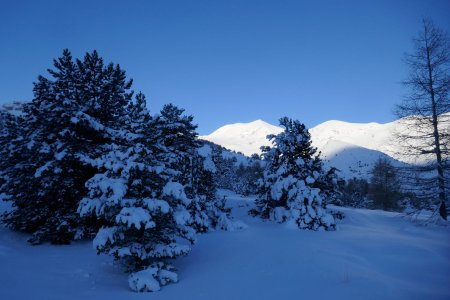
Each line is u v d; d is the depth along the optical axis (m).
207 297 8.13
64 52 16.70
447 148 20.11
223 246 13.90
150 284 8.72
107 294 8.34
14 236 14.95
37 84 15.97
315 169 21.00
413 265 10.86
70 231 14.21
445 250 13.05
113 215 10.09
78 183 15.48
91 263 11.32
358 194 46.03
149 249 10.07
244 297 8.02
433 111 20.44
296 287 8.45
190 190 18.12
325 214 17.83
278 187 20.20
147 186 10.69
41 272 9.72
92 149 15.66
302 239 14.36
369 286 8.10
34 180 14.60
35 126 15.90
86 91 16.50
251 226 19.92
